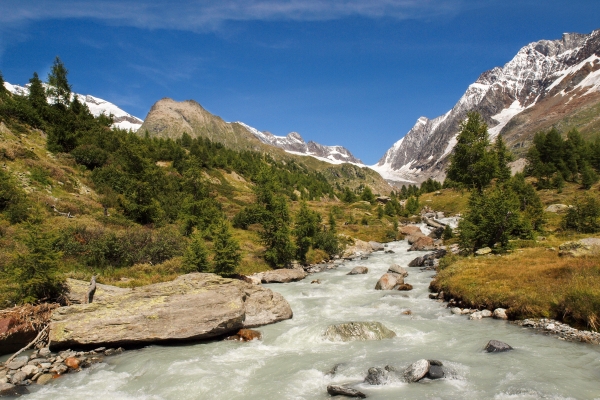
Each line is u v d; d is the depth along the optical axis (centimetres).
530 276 2212
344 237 6284
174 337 1681
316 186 19750
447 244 5497
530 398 1026
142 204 4822
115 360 1502
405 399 1052
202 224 4741
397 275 3303
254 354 1538
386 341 1625
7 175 3909
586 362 1272
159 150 10850
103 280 2505
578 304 1666
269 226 4169
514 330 1683
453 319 1955
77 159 6000
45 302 1881
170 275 2862
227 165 14412
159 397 1165
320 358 1441
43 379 1303
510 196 4075
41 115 6956
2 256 2428
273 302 2116
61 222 3491
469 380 1166
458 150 6462
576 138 12194
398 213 11081
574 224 4169
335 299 2616
